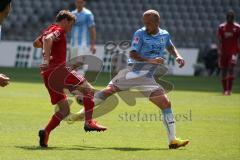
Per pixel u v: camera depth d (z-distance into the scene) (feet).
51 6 384.88
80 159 91.25
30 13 383.04
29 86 234.38
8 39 374.22
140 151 100.63
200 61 335.67
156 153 98.78
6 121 136.26
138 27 371.15
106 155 95.61
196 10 374.22
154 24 107.04
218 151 101.65
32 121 137.18
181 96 209.87
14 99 186.29
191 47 353.92
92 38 207.72
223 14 371.35
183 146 104.42
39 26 378.53
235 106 180.45
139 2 381.60
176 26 368.27
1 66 354.33
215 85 264.93
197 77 315.17
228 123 140.67
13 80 262.47
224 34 224.53
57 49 105.50
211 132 125.59
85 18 207.00
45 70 105.40
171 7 376.68
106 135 119.03
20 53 353.72
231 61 223.71
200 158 94.43
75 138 114.21
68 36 319.68
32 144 105.50
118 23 374.22
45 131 102.37
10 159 89.71
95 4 382.01
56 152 97.35
